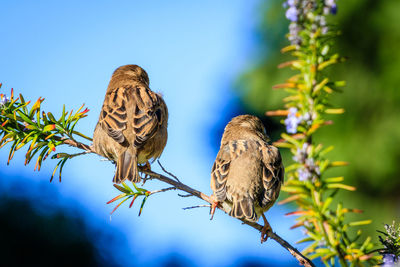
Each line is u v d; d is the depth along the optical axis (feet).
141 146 31.37
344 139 59.62
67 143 29.12
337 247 14.92
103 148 32.19
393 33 59.82
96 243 52.90
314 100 15.05
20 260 50.55
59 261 51.42
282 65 15.29
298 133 15.44
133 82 36.78
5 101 27.86
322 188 14.97
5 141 27.76
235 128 34.37
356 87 60.29
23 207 51.57
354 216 58.65
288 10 15.10
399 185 59.26
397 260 16.07
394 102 59.77
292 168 15.01
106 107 33.04
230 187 29.66
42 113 27.96
